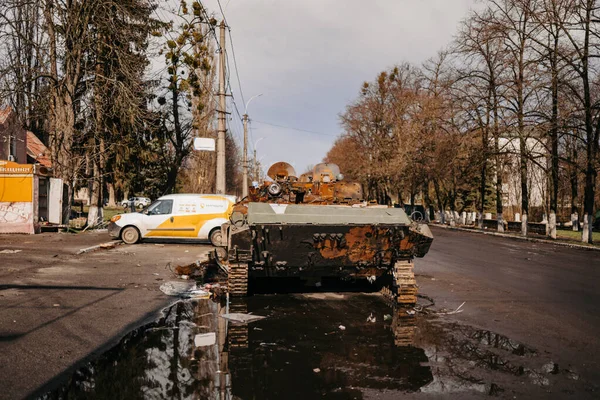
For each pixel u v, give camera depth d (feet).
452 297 29.40
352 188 35.27
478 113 100.12
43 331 19.61
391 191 180.86
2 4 65.57
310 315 24.13
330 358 17.19
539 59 82.33
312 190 34.88
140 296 27.35
